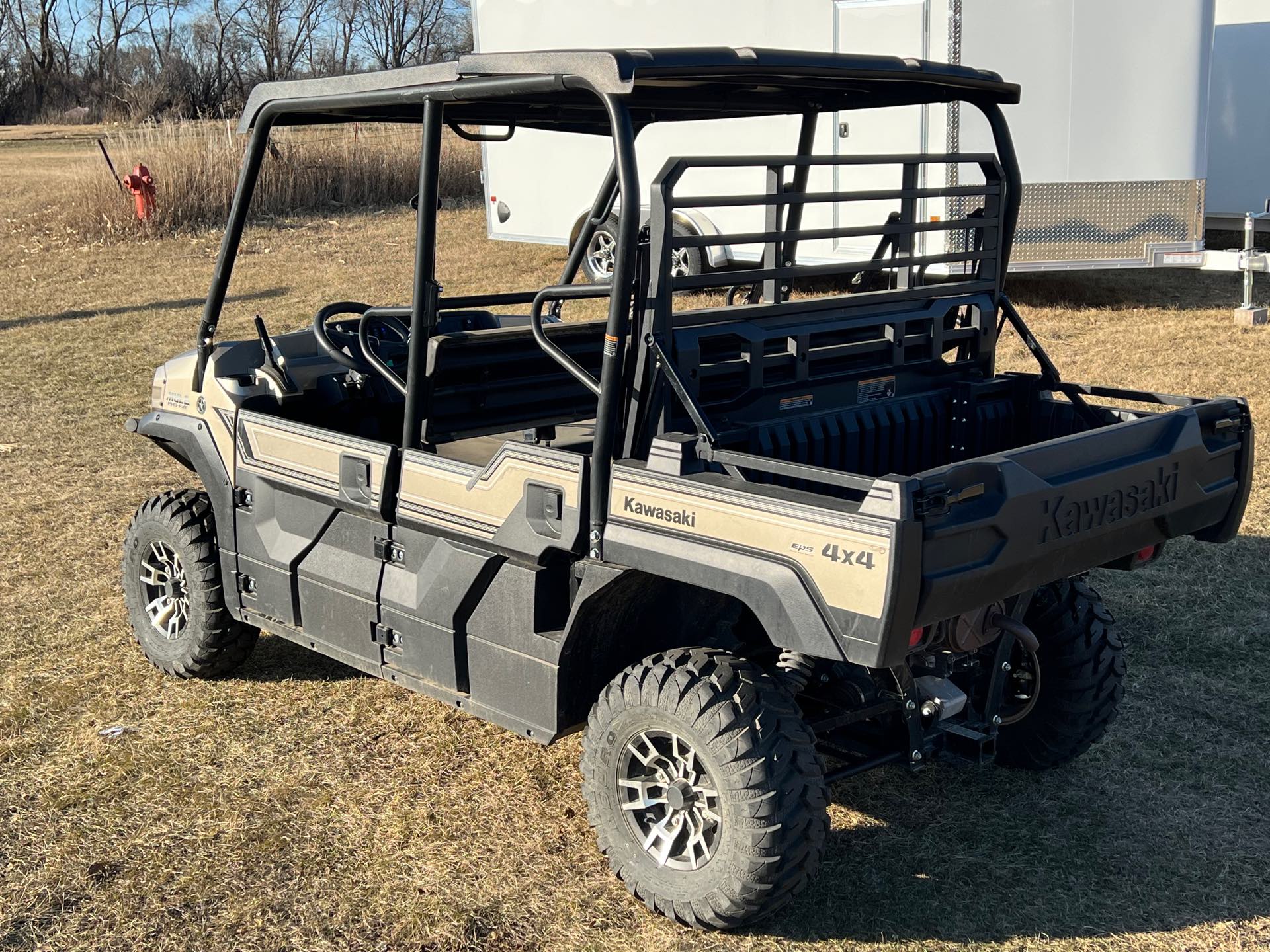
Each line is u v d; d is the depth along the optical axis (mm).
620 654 3041
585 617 2881
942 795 3441
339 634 3486
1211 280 11094
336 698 4035
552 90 2736
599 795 2885
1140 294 10484
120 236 15641
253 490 3709
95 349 9930
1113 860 3082
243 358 3891
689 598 3104
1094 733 3412
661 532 2656
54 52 54438
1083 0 8578
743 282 2967
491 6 11680
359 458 3301
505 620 3029
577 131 3949
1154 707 3871
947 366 3539
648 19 10508
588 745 2889
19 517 5930
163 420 4012
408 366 3402
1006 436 3643
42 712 3928
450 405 3492
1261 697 3906
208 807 3363
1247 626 4410
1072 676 3357
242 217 3639
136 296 12180
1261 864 3053
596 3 10766
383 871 3055
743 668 2715
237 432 3734
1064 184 8852
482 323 4652
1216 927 2807
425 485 3146
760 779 2580
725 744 2604
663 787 2834
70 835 3223
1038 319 9609
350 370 3904
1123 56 8633
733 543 2535
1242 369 7770
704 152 10305
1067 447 2691
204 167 16562
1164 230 8898
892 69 3008
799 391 3154
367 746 3713
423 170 3041
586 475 2791
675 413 2844
